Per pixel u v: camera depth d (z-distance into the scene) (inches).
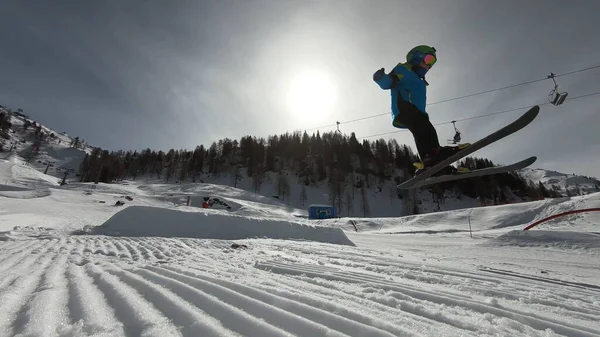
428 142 133.1
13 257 197.8
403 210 3368.6
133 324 72.0
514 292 140.5
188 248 284.8
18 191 1402.6
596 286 172.6
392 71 143.1
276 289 109.2
